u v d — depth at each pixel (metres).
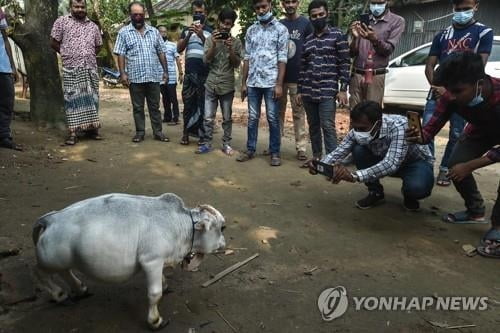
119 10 16.83
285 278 2.87
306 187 4.62
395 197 4.39
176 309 2.52
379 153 3.76
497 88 2.92
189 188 4.47
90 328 2.33
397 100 9.52
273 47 5.12
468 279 2.90
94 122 6.09
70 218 2.15
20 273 2.76
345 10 11.12
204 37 5.86
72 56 5.80
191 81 5.91
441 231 3.62
